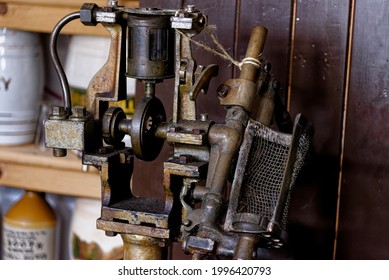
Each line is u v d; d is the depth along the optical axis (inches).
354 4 55.3
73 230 74.5
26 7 68.0
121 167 47.7
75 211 74.9
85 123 45.0
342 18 55.7
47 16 67.7
